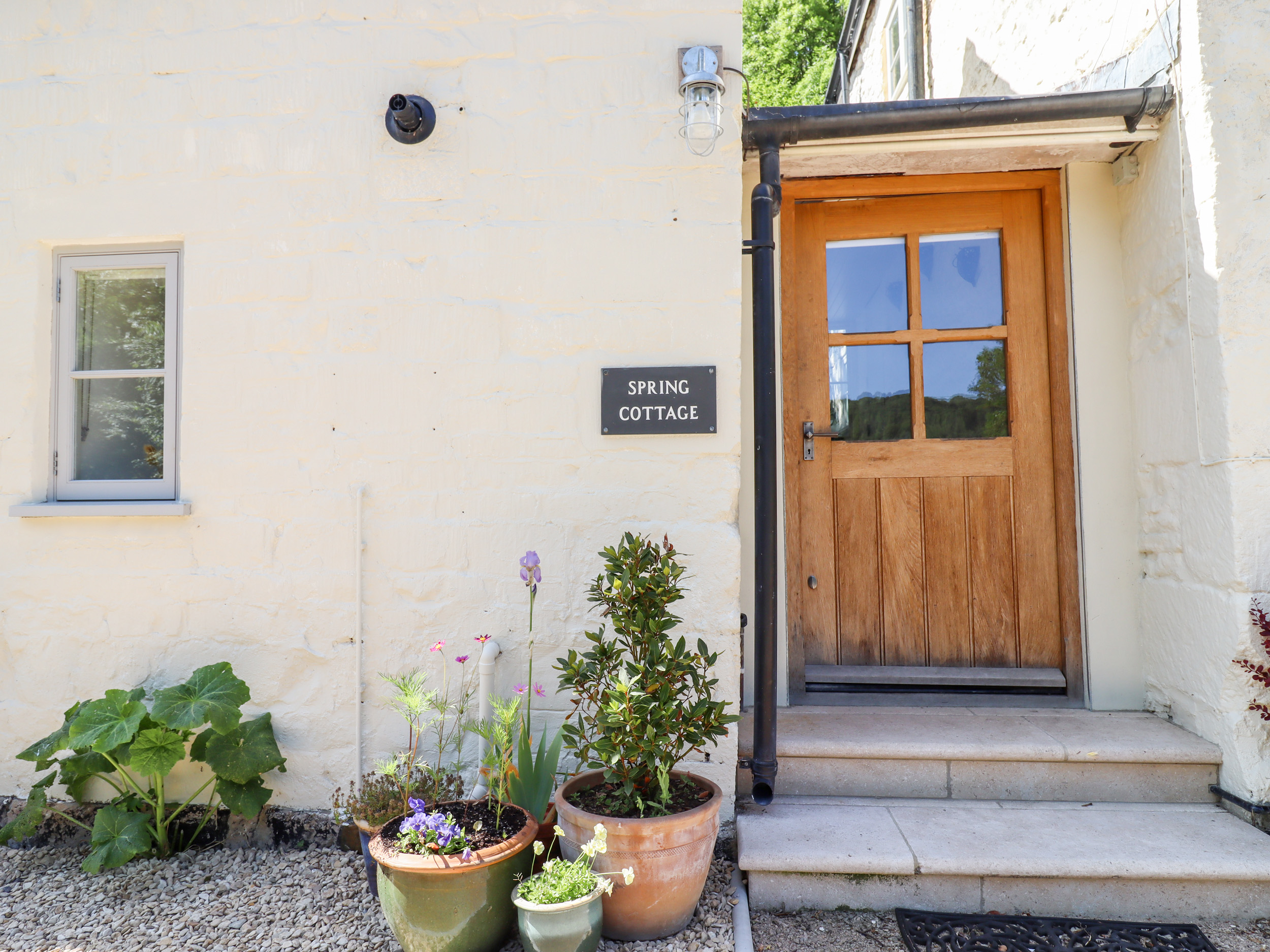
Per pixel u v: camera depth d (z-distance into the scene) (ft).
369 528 9.62
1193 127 9.07
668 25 9.49
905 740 9.39
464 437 9.55
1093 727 9.81
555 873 6.71
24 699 9.91
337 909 8.06
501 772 7.86
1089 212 10.85
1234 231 8.71
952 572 11.30
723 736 8.55
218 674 9.09
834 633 11.39
